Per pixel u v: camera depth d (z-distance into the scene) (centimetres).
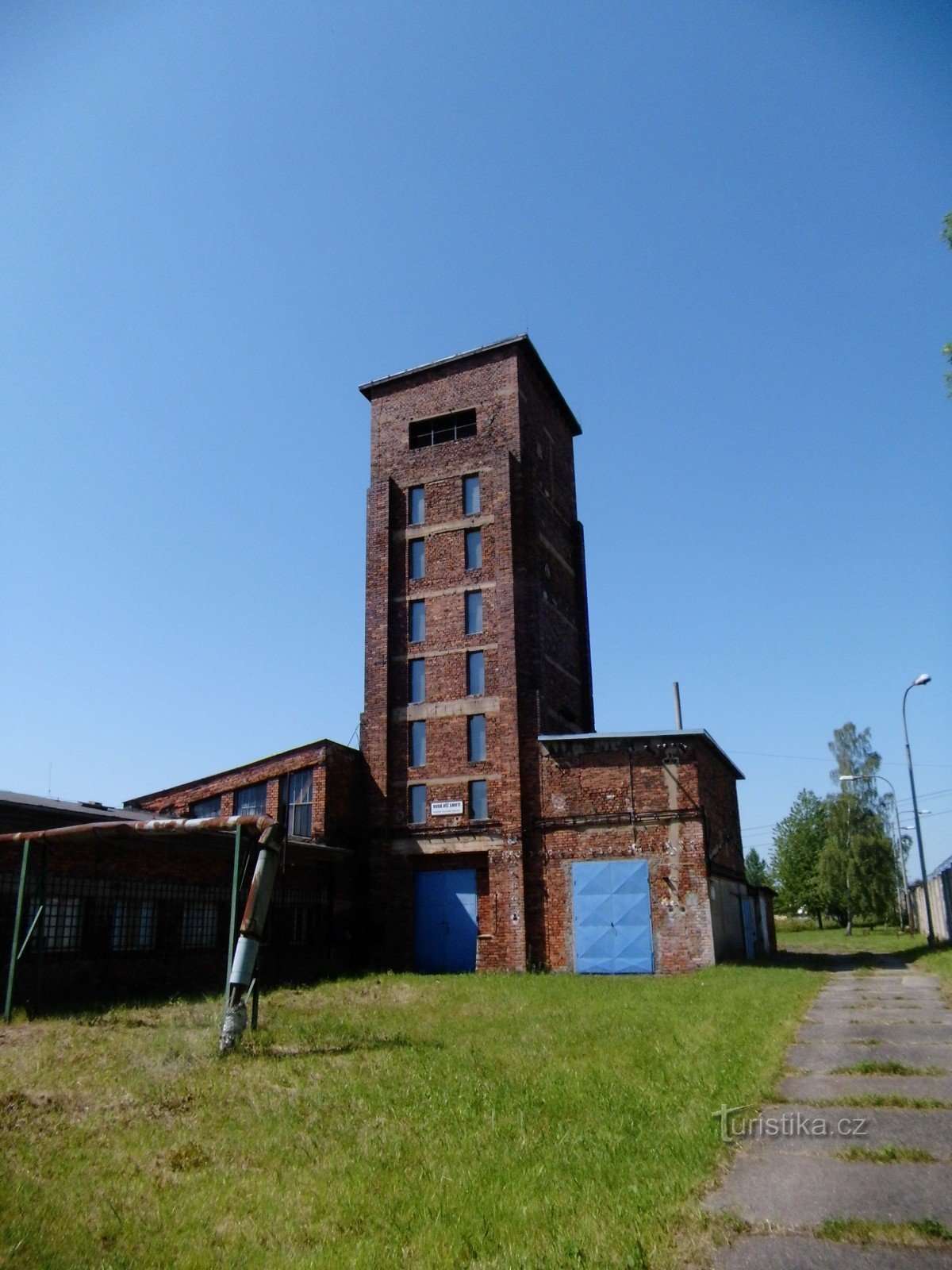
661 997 1719
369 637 3097
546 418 3428
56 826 1903
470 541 3075
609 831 2666
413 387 3294
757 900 3456
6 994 1617
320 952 2669
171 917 2105
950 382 1022
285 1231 568
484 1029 1358
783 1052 1073
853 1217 543
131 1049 1206
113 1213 604
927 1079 909
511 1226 554
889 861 6000
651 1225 539
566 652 3291
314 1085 970
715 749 2898
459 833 2827
